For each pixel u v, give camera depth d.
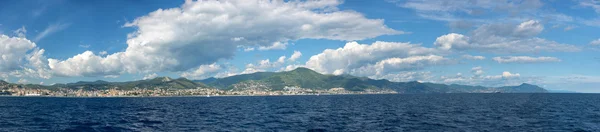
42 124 78.31
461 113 107.38
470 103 192.00
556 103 184.50
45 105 189.38
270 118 92.81
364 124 75.69
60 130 67.44
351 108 144.12
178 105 191.62
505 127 68.50
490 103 190.38
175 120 87.88
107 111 131.25
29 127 71.81
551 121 80.06
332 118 91.88
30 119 90.69
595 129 65.94
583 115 98.00
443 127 69.06
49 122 83.12
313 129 67.00
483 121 80.75
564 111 114.56
